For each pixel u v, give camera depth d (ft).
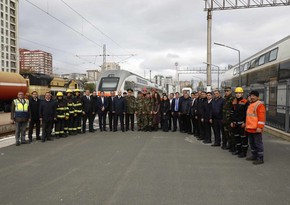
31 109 37.78
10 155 29.48
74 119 44.60
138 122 49.44
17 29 384.06
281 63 47.39
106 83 82.69
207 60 74.13
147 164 25.43
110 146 34.22
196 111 40.45
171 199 17.07
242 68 79.15
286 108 40.83
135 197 17.40
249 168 24.20
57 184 19.99
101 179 21.04
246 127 26.61
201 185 19.66
